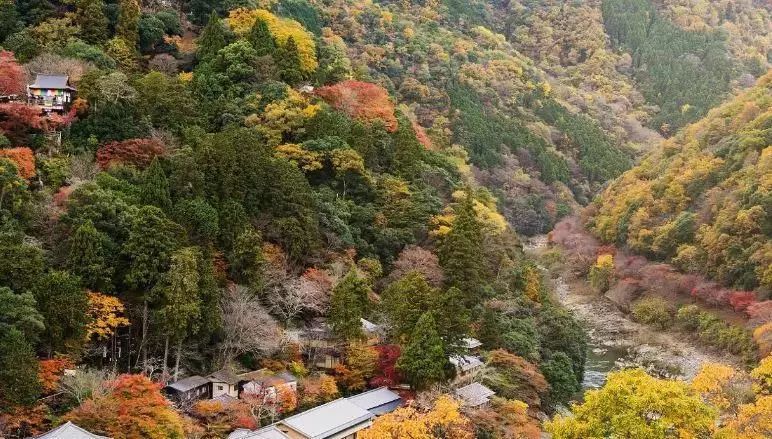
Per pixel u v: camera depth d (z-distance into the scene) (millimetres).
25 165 63500
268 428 51438
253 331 60531
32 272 51562
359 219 83188
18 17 96938
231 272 66000
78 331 51406
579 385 82875
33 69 80500
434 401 55688
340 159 85125
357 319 64000
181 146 77875
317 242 74188
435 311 64812
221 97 90875
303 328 67125
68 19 96188
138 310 57656
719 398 47906
